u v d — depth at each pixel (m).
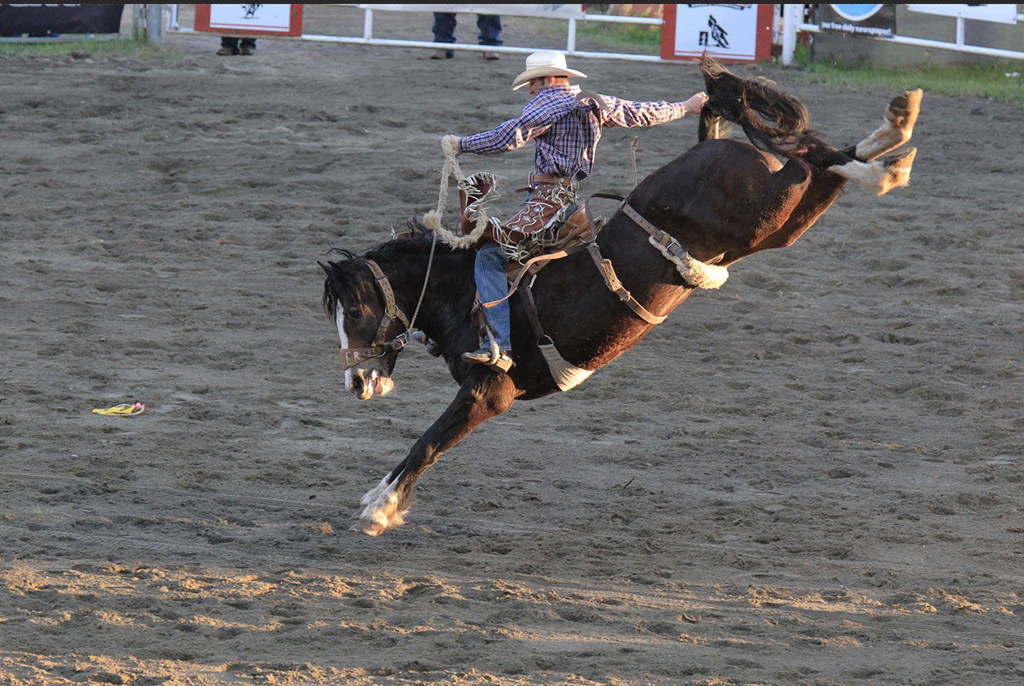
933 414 13.79
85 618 8.38
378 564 9.77
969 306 17.48
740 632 8.60
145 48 31.69
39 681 7.47
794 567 9.95
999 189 23.09
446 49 31.91
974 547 10.36
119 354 14.78
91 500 10.82
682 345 15.98
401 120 25.92
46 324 15.62
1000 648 8.38
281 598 8.89
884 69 31.98
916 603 9.16
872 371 15.11
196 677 7.61
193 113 25.97
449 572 9.64
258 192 21.50
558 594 9.17
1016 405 13.91
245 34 31.39
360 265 9.77
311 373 14.57
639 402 14.04
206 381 14.12
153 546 9.93
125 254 18.47
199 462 11.84
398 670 7.80
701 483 11.80
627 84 28.61
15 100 25.98
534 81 9.53
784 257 19.56
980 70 31.81
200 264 18.22
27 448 11.88
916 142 25.89
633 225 9.43
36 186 21.31
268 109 26.38
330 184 21.89
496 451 12.47
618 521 10.84
